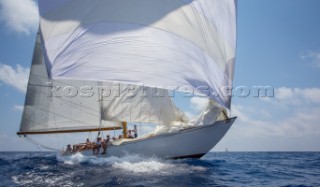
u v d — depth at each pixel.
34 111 19.58
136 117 17.11
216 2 14.91
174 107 17.03
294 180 12.44
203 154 16.25
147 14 13.16
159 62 12.59
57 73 11.26
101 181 10.48
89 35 12.27
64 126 19.56
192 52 13.31
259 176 13.42
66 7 12.69
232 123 15.79
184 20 13.62
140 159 15.77
